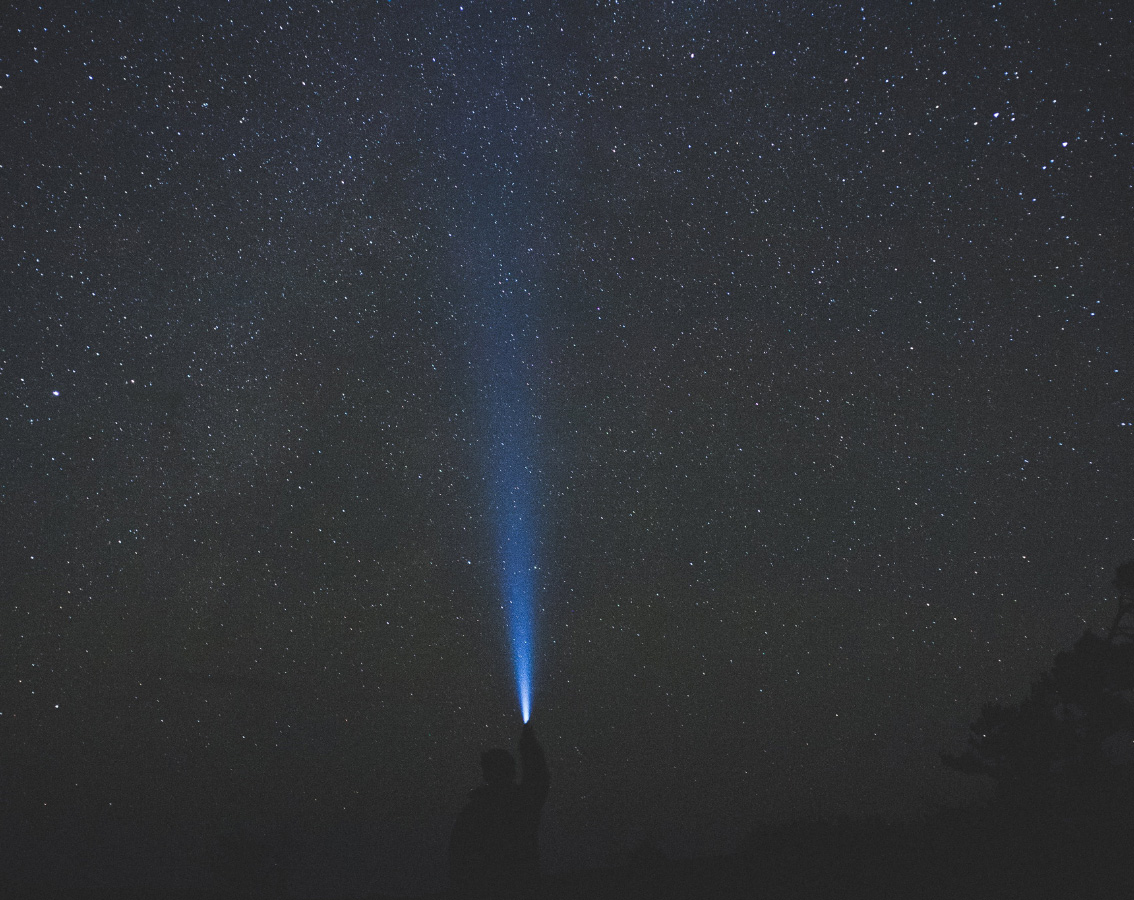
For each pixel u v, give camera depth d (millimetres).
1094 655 8102
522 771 4703
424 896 7301
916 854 6418
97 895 7871
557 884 6605
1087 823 6934
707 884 6199
